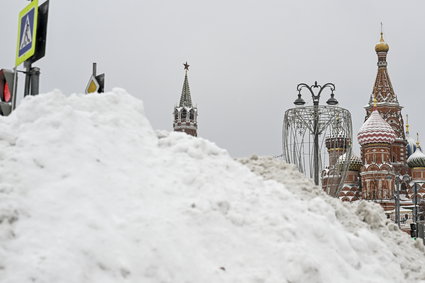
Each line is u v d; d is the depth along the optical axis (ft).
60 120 24.26
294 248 22.26
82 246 18.40
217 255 20.99
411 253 32.48
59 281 17.04
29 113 25.22
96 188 21.53
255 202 24.89
